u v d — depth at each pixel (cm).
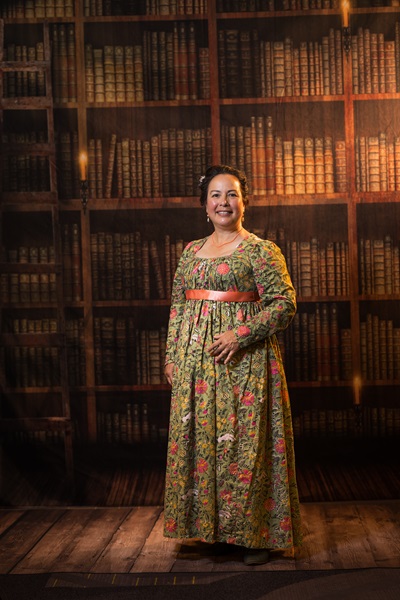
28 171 380
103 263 384
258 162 377
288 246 379
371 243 379
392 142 375
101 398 386
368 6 373
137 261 384
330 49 373
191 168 379
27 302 383
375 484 370
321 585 259
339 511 344
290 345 383
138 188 381
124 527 328
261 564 280
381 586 256
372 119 374
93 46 378
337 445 381
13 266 372
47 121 375
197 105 377
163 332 386
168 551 296
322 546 298
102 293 385
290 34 374
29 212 381
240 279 280
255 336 273
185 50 377
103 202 381
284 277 282
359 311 381
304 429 382
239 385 276
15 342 371
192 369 279
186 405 279
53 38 377
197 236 382
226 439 275
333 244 379
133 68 378
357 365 380
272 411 280
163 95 378
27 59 378
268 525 278
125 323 386
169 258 383
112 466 384
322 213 378
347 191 376
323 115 375
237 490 274
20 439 380
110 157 379
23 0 377
